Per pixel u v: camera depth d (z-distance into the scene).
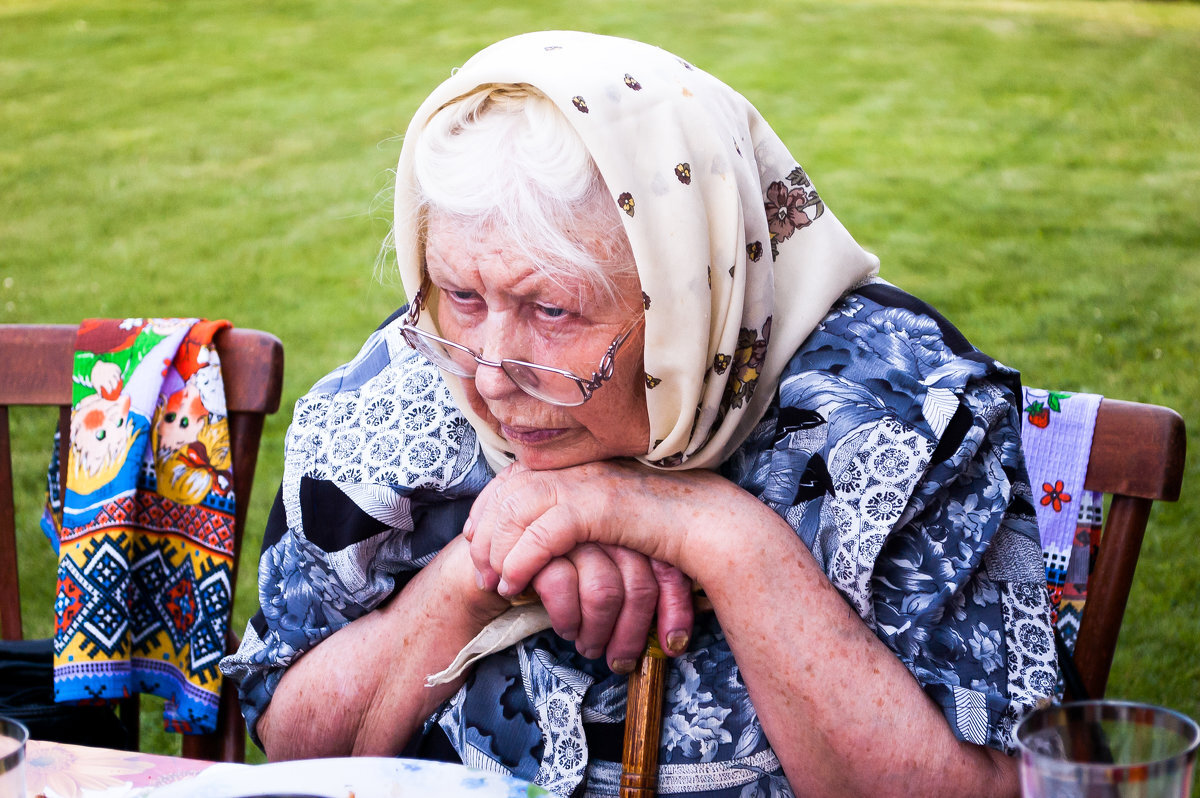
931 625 1.04
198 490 1.53
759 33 11.23
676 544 1.07
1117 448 1.36
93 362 1.56
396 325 1.34
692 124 1.02
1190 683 2.77
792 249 1.14
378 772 0.94
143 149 8.26
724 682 1.12
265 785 0.92
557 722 1.14
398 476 1.22
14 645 1.62
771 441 1.15
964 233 6.41
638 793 1.09
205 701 1.53
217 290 5.87
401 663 1.19
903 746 1.02
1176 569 3.27
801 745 1.05
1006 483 1.07
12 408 4.50
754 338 1.09
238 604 3.20
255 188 7.44
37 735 1.49
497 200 1.00
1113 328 5.09
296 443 1.28
